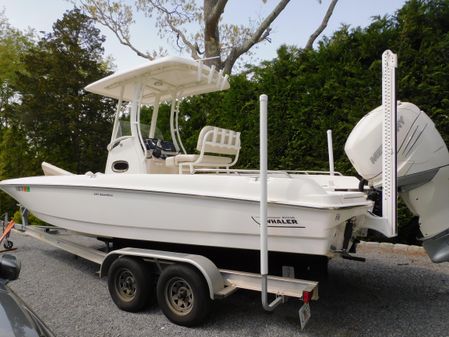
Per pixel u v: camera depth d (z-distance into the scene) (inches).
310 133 275.9
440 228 155.3
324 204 125.9
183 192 148.8
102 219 174.9
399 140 152.4
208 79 192.4
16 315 85.2
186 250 171.6
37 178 208.4
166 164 186.9
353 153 158.4
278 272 153.3
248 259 162.2
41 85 358.6
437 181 154.9
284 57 301.0
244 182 140.0
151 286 155.4
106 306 160.7
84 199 180.7
